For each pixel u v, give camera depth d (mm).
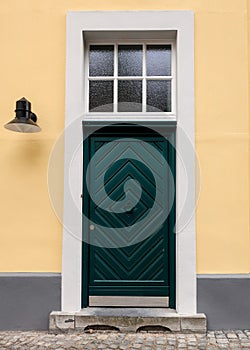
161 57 5816
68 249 5359
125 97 5773
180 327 5148
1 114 5562
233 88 5484
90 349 4684
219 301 5285
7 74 5578
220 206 5371
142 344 4812
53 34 5598
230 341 4906
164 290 5555
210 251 5344
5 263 5406
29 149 5508
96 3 5602
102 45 5816
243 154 5422
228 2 5570
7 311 5344
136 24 5535
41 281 5359
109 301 5547
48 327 5305
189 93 5465
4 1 5633
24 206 5445
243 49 5520
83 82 5672
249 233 5355
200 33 5539
